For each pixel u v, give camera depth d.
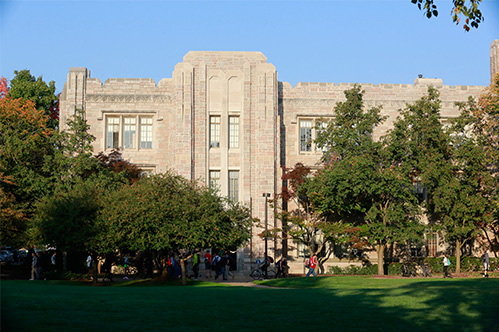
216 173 47.97
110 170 44.50
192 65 48.09
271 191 47.00
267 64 48.28
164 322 16.00
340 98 51.16
